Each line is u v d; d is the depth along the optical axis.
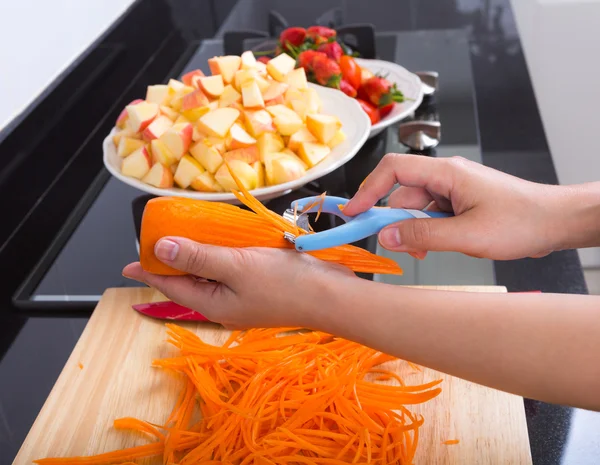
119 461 0.77
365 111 1.34
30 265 1.12
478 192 0.72
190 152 1.14
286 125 1.17
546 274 1.02
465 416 0.79
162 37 1.84
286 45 1.50
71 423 0.81
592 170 2.43
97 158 1.40
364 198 0.73
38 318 1.02
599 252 2.15
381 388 0.80
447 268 1.00
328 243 0.68
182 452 0.77
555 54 2.34
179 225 0.70
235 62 1.25
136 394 0.84
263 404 0.79
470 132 1.36
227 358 0.86
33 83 1.26
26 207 1.21
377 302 0.64
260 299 0.68
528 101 1.53
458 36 1.79
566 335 0.58
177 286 0.73
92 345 0.91
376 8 2.19
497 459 0.75
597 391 0.57
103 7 1.53
